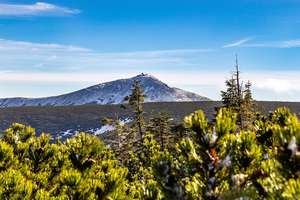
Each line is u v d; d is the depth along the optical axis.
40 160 9.51
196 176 4.28
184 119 4.35
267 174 3.79
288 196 2.86
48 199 6.91
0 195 6.46
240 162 4.24
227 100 49.12
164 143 45.66
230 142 4.21
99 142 9.80
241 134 4.36
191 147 4.26
